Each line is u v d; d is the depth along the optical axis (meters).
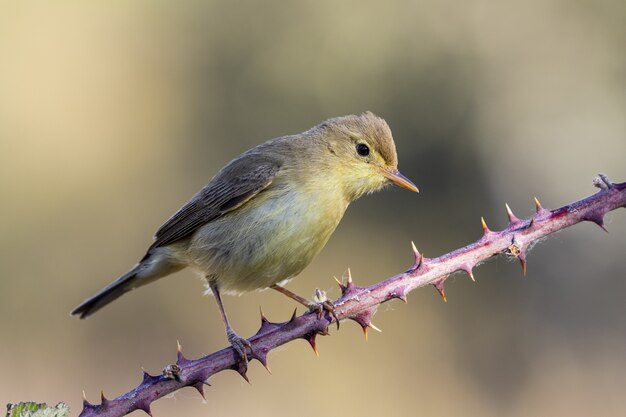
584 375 13.98
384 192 18.27
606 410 12.86
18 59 18.48
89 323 15.75
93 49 19.11
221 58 19.66
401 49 18.61
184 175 19.25
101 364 14.88
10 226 17.28
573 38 17.62
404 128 18.59
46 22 18.86
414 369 14.60
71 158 18.39
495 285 16.12
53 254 17.25
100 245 17.69
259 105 19.39
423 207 18.34
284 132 19.22
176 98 19.58
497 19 18.12
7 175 17.66
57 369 14.25
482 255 4.70
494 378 14.65
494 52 18.20
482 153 18.20
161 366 15.22
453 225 18.16
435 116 18.50
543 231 4.64
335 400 13.51
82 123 18.69
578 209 4.62
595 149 17.28
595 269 15.56
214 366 4.71
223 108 19.58
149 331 15.81
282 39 19.31
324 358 14.12
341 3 18.89
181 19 19.67
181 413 12.52
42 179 17.97
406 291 4.83
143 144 19.06
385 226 18.23
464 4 18.30
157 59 19.58
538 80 17.88
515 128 17.97
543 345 15.27
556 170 17.55
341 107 18.88
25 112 18.22
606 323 15.20
